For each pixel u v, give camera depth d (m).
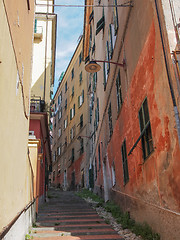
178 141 4.27
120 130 9.37
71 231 6.94
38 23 15.46
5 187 3.60
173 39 4.73
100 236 6.45
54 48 17.27
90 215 9.17
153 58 5.51
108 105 12.23
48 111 13.09
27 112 6.41
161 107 5.05
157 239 5.10
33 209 7.84
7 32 3.38
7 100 3.54
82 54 24.31
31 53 7.43
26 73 6.08
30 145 8.77
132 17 7.50
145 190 6.23
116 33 10.08
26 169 6.32
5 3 3.17
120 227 7.30
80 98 24.72
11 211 4.14
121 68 9.00
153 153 5.59
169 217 4.64
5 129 3.49
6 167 3.66
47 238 6.32
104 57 13.53
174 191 4.46
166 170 4.82
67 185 26.45
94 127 18.08
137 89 6.91
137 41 6.94
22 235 5.43
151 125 5.68
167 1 5.02
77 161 23.58
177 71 4.43
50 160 21.22
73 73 28.80
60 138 32.78
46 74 14.13
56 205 11.66
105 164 13.64
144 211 6.27
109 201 11.60
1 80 3.05
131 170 7.67
